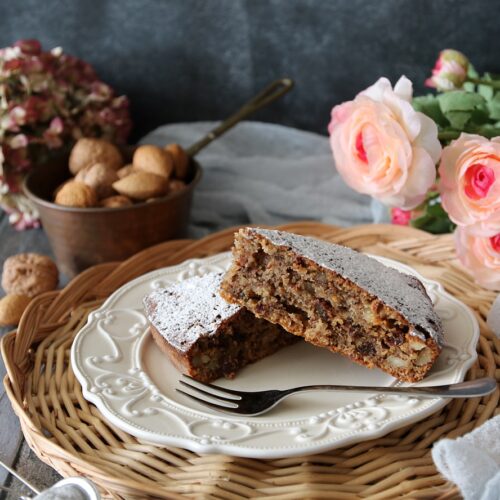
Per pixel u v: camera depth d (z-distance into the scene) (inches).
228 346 24.2
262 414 22.2
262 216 33.7
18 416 22.9
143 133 36.6
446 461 20.1
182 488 20.6
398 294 23.6
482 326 25.1
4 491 21.9
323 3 33.4
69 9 35.0
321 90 34.8
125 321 25.3
